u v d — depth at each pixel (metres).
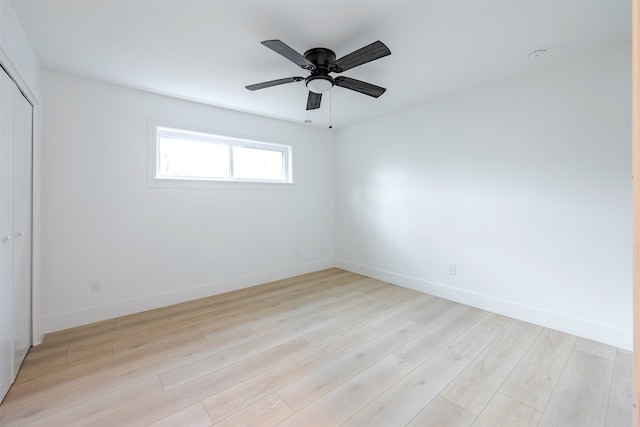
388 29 1.81
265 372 1.84
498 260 2.71
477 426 1.40
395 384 1.71
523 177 2.52
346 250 4.38
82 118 2.49
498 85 2.64
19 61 1.73
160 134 2.99
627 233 2.05
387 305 2.95
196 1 1.54
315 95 2.36
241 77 2.50
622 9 1.62
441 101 3.09
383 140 3.76
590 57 2.14
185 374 1.82
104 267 2.62
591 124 2.15
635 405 0.41
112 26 1.76
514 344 2.15
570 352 2.03
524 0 1.54
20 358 1.88
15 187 1.78
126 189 2.72
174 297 3.02
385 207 3.77
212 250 3.29
